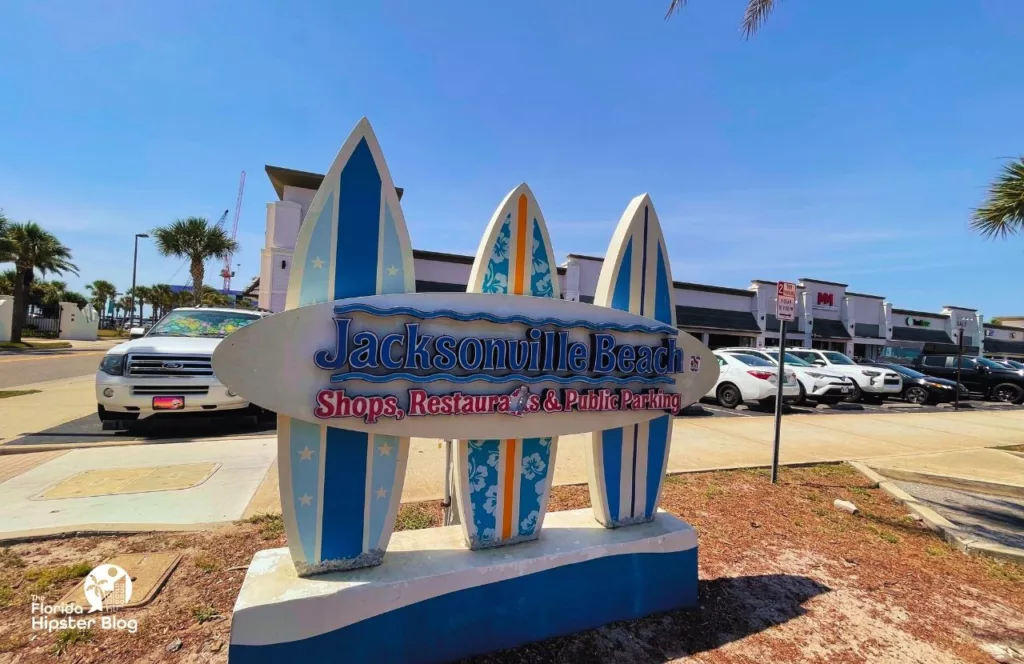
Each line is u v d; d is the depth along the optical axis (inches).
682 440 312.7
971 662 106.0
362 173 98.6
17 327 1160.8
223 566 127.4
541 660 100.0
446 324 100.7
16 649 95.7
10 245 1112.2
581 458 257.4
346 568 95.2
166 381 249.0
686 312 1083.3
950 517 192.7
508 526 110.3
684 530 123.5
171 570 124.8
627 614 115.5
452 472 131.5
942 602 130.2
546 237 117.9
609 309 118.6
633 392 121.5
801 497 208.2
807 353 588.7
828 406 510.0
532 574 105.1
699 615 119.7
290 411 88.7
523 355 107.3
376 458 97.3
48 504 164.1
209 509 162.9
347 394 92.2
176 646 98.1
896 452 307.9
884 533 174.1
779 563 148.6
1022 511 204.7
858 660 105.4
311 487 92.4
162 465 209.0
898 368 613.9
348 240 96.9
